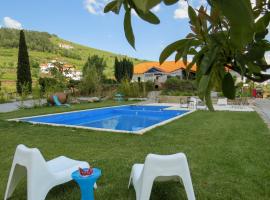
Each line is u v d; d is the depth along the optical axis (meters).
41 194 3.64
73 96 25.45
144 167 3.46
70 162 4.41
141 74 41.44
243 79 0.83
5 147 6.84
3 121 10.87
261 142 7.01
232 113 13.55
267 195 3.89
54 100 18.91
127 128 12.23
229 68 0.77
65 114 14.23
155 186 4.31
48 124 10.08
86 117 15.80
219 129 8.97
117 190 4.16
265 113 13.68
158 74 36.03
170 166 3.49
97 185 4.35
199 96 0.76
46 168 3.72
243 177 4.55
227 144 6.85
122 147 6.71
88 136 8.02
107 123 14.05
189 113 13.65
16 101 22.41
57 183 3.82
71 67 33.22
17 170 4.03
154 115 16.58
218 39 0.73
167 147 6.64
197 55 0.81
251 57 0.73
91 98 24.06
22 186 4.50
